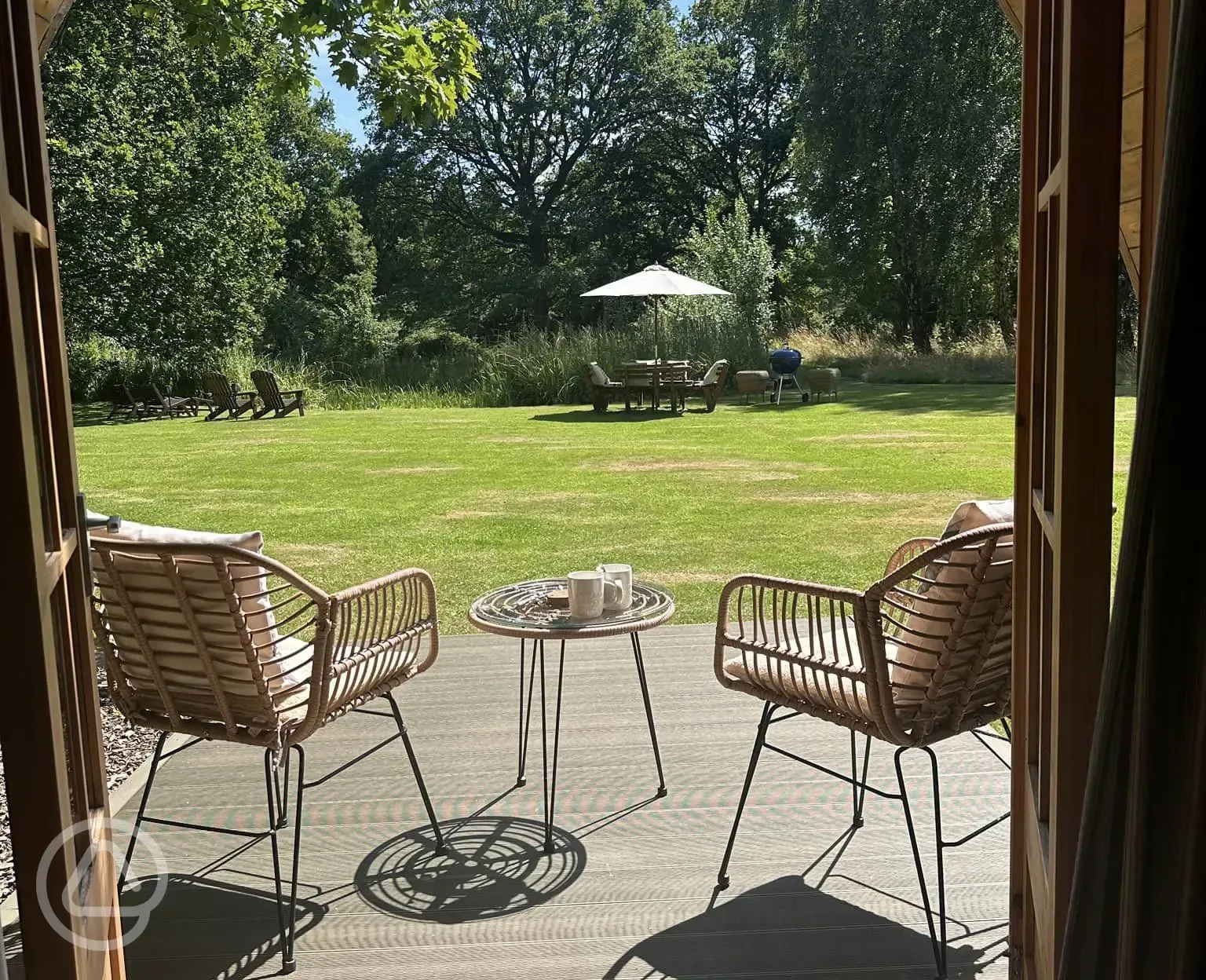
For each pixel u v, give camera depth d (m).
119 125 19.30
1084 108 1.25
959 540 2.04
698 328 19.55
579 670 4.21
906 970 2.13
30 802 1.14
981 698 2.27
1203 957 0.97
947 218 22.17
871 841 2.70
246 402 18.77
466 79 5.72
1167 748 0.98
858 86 22.81
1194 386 0.94
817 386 16.28
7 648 1.12
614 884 2.50
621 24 31.98
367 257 32.03
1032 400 1.79
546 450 11.48
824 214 25.16
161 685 2.30
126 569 2.18
